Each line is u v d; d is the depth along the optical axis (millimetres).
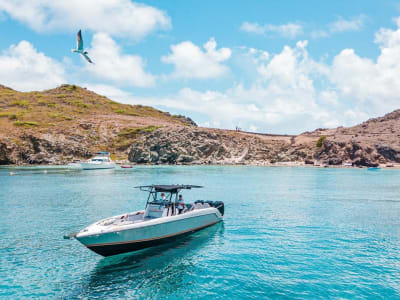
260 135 173125
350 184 56938
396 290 12461
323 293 12203
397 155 126938
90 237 14859
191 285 12953
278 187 50969
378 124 175250
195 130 142625
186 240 19328
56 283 13172
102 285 12977
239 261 15695
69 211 28844
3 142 122312
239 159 135125
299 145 146750
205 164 129750
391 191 46031
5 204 32938
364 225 23469
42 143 130750
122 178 68000
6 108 197375
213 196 39750
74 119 173125
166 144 135625
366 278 13633
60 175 76625
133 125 171000
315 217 26359
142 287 12812
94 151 143250
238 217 26297
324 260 15852
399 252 17109
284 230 21875
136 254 16734
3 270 14500
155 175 77000
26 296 12016
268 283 13125
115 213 27859
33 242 18875
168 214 19188
